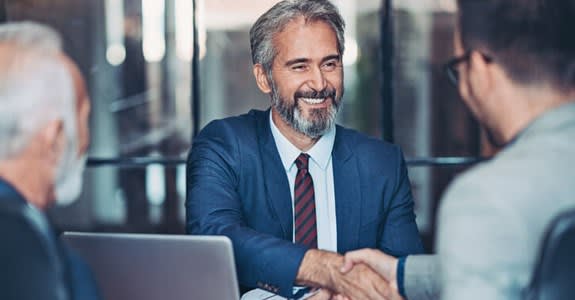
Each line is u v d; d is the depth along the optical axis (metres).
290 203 2.10
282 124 2.10
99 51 11.02
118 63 11.75
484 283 1.09
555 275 1.06
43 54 1.18
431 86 12.44
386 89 5.22
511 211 1.08
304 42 2.02
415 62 12.70
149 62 12.05
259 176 2.10
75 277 1.13
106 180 9.63
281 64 2.04
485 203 1.10
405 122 12.28
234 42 12.87
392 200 2.16
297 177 2.09
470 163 4.68
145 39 11.86
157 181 10.20
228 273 1.63
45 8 8.55
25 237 1.07
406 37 12.54
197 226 2.05
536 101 1.16
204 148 2.15
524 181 1.10
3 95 1.14
